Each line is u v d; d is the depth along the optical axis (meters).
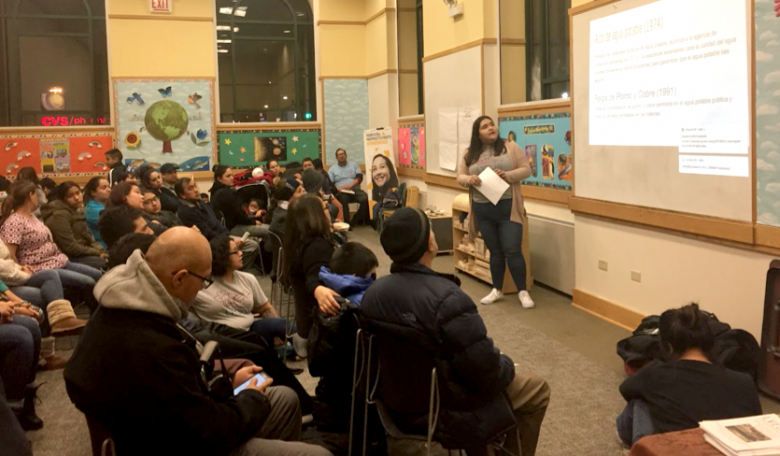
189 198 5.94
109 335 1.75
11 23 10.01
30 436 3.21
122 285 1.76
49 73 10.22
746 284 3.61
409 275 2.22
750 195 3.51
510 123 6.50
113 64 9.99
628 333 4.53
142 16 10.03
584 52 4.92
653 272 4.36
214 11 10.40
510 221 5.31
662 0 4.08
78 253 5.17
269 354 3.04
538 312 5.14
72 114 10.38
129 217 3.79
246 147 10.73
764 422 1.74
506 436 2.47
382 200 9.29
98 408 1.73
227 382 2.05
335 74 10.95
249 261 5.96
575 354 4.17
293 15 11.25
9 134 9.69
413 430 2.27
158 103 10.20
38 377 4.01
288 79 11.43
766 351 3.39
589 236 5.07
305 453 2.02
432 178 8.24
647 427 2.31
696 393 2.29
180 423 1.75
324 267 3.11
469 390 2.15
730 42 3.59
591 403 3.43
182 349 1.80
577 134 5.09
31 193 4.63
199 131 10.44
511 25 6.77
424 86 8.35
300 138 10.95
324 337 2.72
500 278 5.46
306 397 3.11
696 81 3.84
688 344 2.41
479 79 6.79
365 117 11.15
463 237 6.81
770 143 3.38
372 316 2.25
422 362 2.19
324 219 3.46
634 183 4.45
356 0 10.92
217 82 10.52
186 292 1.90
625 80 4.47
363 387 2.62
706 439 1.70
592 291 5.09
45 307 4.19
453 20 7.38
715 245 3.81
